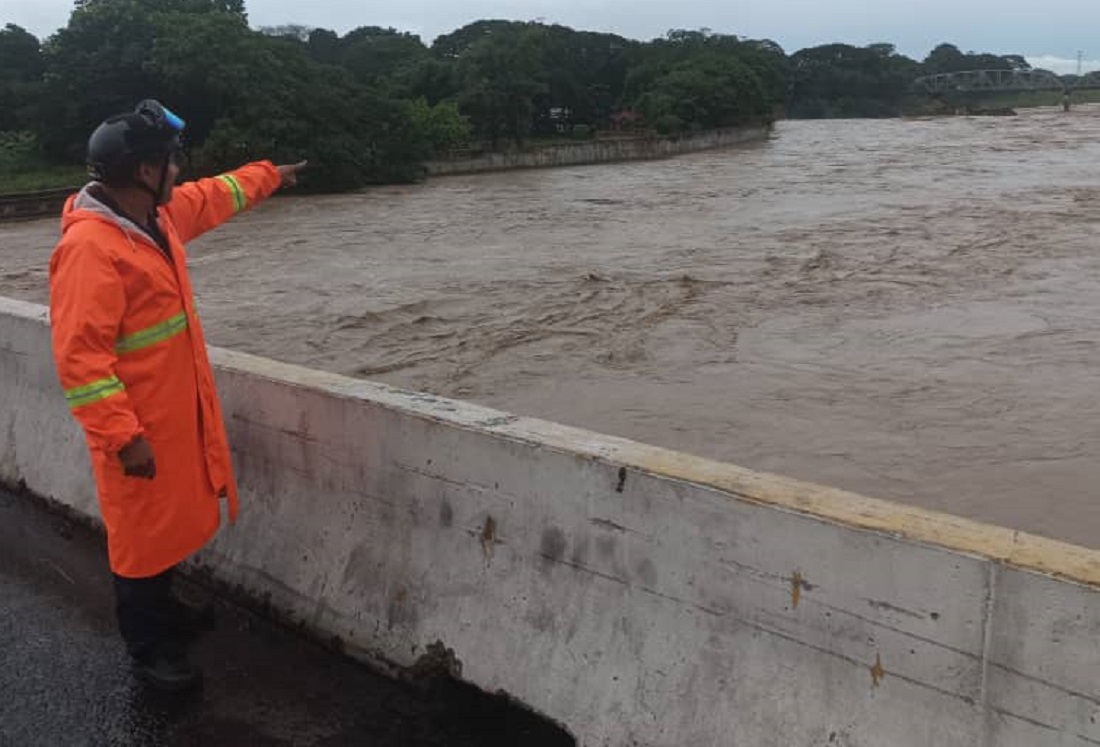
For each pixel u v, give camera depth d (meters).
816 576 2.85
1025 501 7.70
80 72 50.41
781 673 2.95
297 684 3.78
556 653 3.44
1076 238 21.19
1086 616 2.38
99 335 3.25
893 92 136.12
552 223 29.70
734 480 3.09
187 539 3.63
